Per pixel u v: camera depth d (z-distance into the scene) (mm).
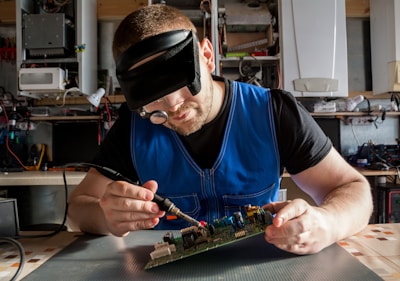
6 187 2285
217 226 585
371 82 2625
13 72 2566
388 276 448
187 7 2393
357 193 702
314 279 442
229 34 2475
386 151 2332
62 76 2141
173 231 744
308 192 853
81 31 2195
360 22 2643
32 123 2439
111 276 482
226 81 877
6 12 2564
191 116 667
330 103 2322
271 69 2477
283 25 2205
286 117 831
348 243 598
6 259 566
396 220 2051
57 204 2383
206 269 495
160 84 522
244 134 837
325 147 815
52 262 546
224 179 842
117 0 2553
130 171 923
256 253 555
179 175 853
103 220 693
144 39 528
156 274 483
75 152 2418
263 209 571
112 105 2484
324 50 2205
